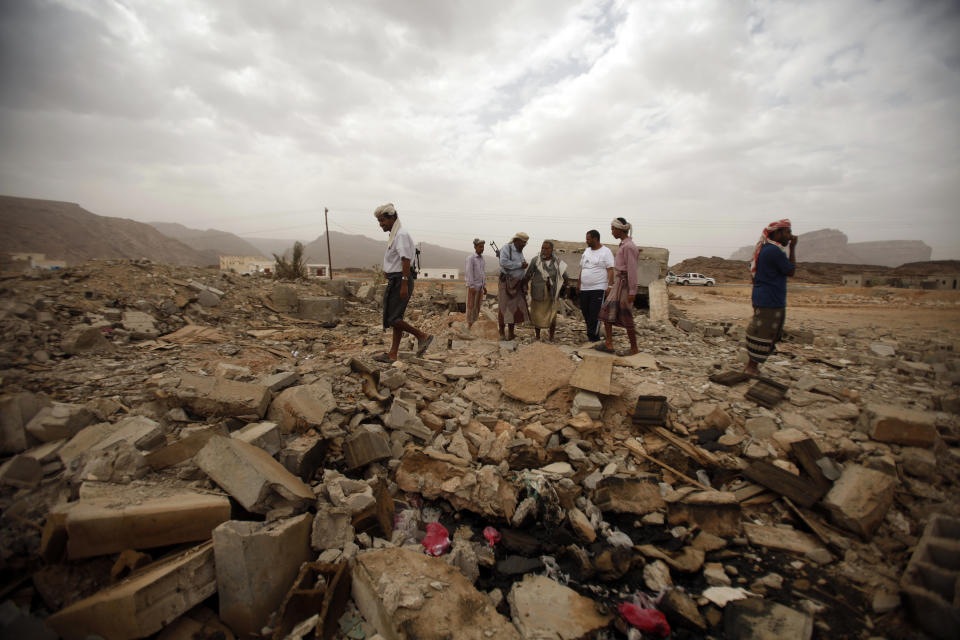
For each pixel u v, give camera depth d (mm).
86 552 2137
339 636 2215
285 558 2395
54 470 2654
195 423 3459
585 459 3838
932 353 6520
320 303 8625
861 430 3850
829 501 3053
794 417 4113
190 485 2736
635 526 3264
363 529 2863
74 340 4758
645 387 4637
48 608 2043
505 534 3203
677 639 2330
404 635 1986
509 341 6797
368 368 4480
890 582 2529
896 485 3219
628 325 5871
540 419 4266
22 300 5727
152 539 2270
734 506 3172
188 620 2184
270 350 5680
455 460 3604
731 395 4625
